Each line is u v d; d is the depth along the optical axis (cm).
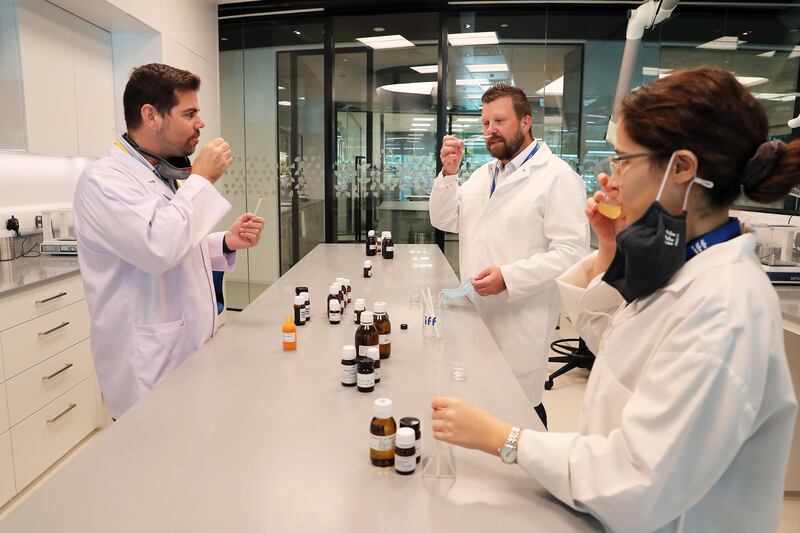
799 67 393
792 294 247
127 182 160
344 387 132
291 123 523
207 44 464
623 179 81
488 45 489
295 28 511
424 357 156
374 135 510
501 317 229
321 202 528
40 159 348
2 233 313
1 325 230
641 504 71
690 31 462
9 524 79
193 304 177
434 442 97
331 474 94
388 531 79
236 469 95
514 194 229
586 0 468
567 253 211
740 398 67
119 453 100
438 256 336
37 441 253
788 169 73
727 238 80
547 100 493
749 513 78
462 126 502
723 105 73
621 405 86
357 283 255
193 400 124
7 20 282
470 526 80
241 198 540
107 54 374
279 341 168
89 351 294
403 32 490
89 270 168
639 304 86
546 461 82
